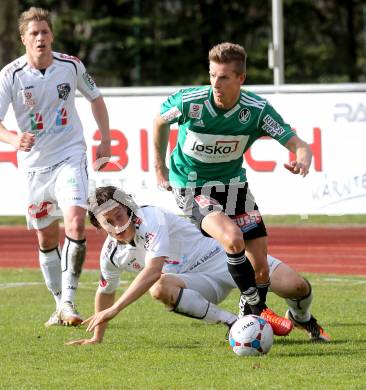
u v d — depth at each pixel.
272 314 19.45
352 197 40.44
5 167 41.00
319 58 93.50
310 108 40.50
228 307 25.11
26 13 22.48
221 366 17.55
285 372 16.95
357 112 40.22
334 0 96.00
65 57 22.88
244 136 19.70
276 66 45.38
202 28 90.69
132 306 25.25
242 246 18.83
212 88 19.17
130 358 18.42
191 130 19.72
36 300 26.58
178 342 20.09
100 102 23.67
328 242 39.94
